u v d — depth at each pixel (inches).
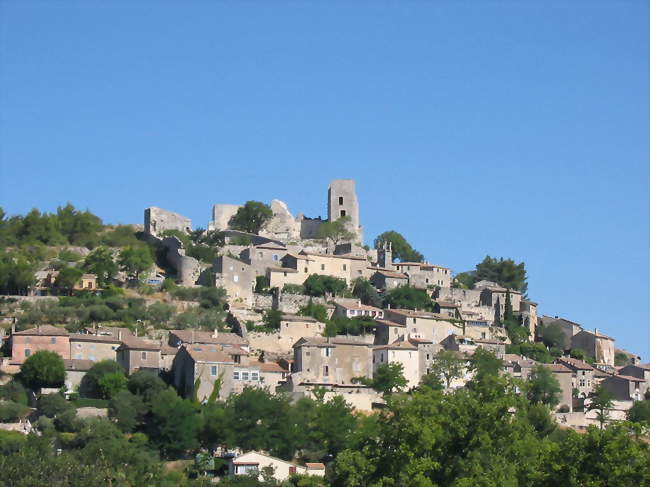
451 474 5743.1
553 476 5142.7
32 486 6761.8
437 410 6043.3
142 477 7495.1
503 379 6294.3
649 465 4928.6
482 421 5895.7
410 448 5797.2
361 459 5959.6
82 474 6988.2
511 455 5831.7
